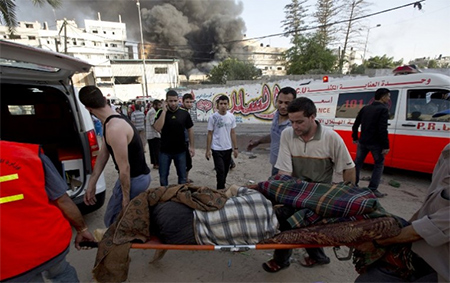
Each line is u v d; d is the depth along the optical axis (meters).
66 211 1.49
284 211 1.78
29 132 3.90
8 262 1.16
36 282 1.32
